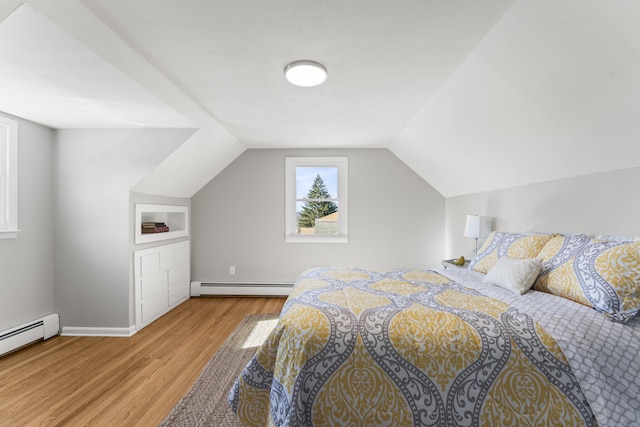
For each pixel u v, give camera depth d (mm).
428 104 2828
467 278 2352
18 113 2748
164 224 4098
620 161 1903
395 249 4703
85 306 3240
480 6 1522
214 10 1532
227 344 2959
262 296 4668
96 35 1659
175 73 2213
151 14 1556
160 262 3826
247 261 4723
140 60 2002
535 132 2225
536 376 1312
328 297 1830
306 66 2062
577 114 1847
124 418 1887
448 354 1357
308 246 4719
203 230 4719
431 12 1564
